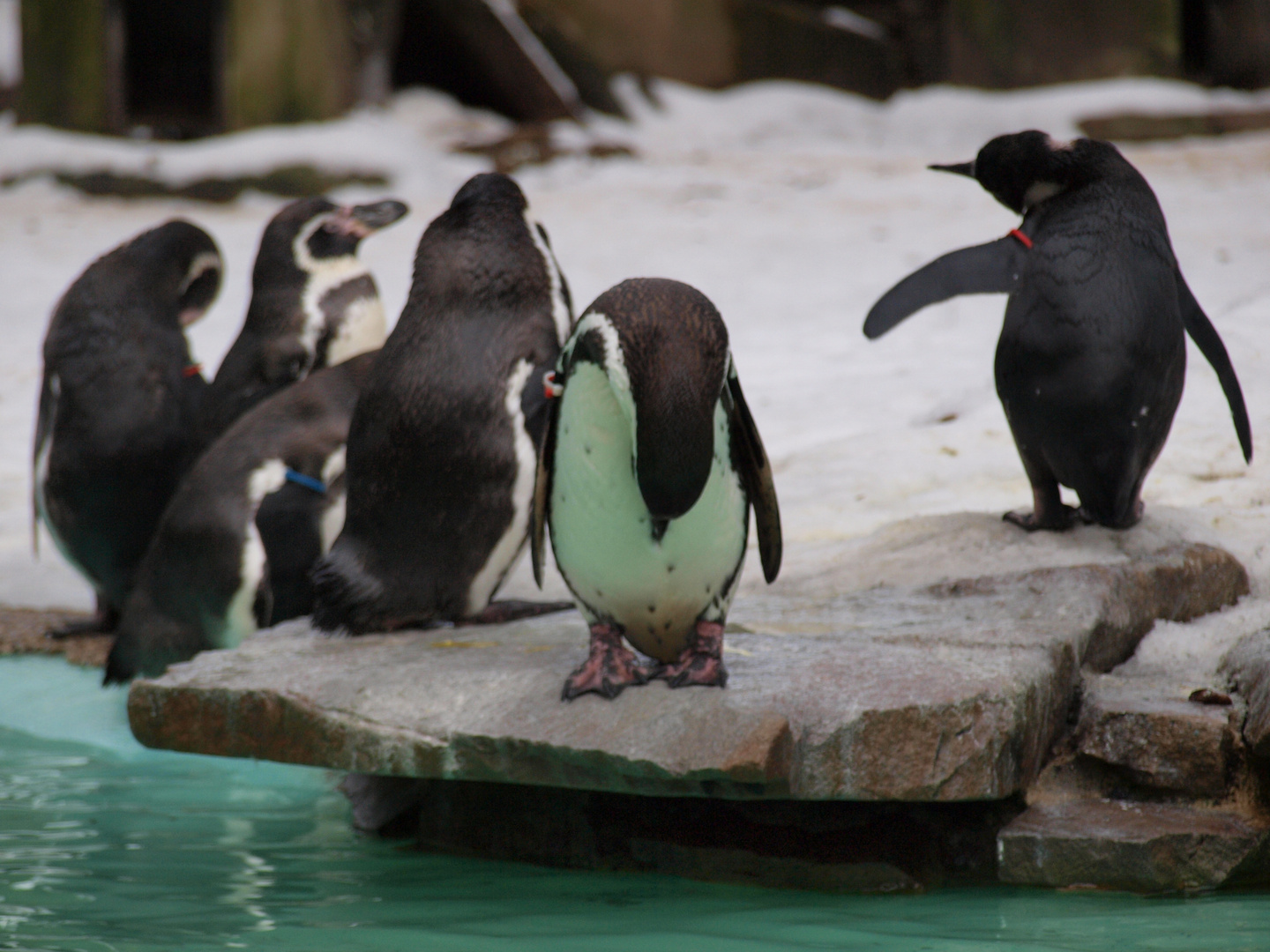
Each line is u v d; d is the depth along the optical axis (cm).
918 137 3030
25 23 2722
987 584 599
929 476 847
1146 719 496
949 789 452
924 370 1269
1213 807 489
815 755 442
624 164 2795
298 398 737
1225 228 1950
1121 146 2825
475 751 473
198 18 2914
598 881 486
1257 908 443
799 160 2834
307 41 2691
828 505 815
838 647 515
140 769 637
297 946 410
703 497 424
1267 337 980
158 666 736
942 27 3212
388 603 620
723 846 489
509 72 2970
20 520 1077
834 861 476
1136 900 453
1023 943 407
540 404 587
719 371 399
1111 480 623
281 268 862
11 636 843
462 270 618
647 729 443
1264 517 706
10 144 2686
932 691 460
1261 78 3073
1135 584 587
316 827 555
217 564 711
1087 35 3017
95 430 811
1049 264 616
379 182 2600
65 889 468
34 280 1981
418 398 608
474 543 617
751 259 1988
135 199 2558
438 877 488
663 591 448
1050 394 616
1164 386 618
